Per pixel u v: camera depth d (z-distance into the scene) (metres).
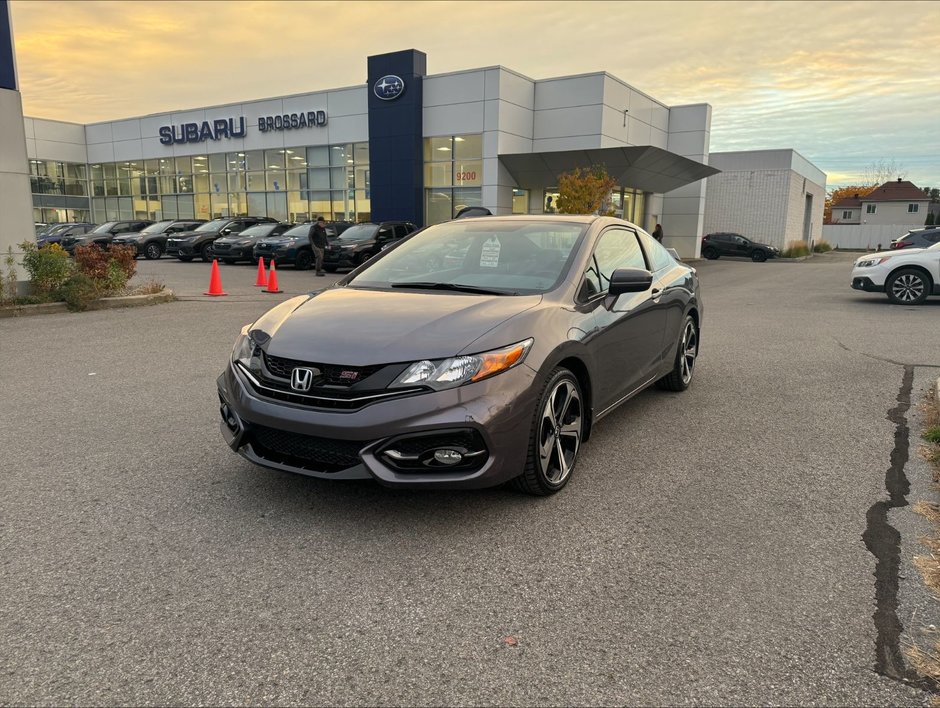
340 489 3.69
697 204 34.88
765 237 41.19
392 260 4.60
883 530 3.23
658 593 2.70
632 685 2.17
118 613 2.55
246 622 2.50
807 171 45.88
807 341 8.35
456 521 3.32
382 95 27.91
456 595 2.68
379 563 2.92
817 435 4.65
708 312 11.57
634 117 29.91
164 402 5.45
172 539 3.13
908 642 2.38
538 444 3.39
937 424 4.78
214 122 34.47
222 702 2.09
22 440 4.52
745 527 3.28
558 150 26.88
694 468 4.05
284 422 3.15
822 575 2.83
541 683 2.18
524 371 3.27
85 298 11.14
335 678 2.20
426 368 3.07
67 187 40.38
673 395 5.73
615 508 3.48
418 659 2.30
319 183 31.66
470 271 4.27
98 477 3.86
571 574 2.84
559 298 3.84
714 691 2.14
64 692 2.13
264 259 23.52
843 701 2.09
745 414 5.16
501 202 26.89
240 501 3.54
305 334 3.36
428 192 28.30
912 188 80.00
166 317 10.34
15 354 7.40
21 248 11.25
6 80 10.94
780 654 2.32
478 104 26.36
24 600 2.63
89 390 5.83
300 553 3.00
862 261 13.16
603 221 4.75
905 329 9.29
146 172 38.25
